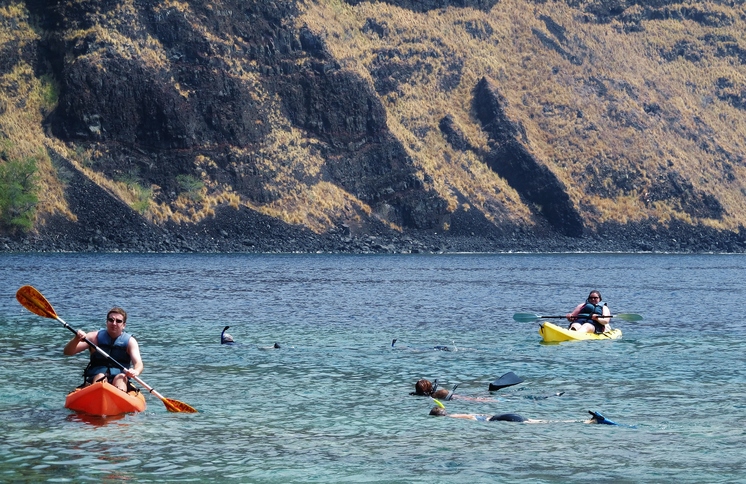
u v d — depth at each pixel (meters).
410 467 23.16
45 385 33.75
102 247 185.62
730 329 58.59
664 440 26.12
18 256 157.88
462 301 82.19
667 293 97.12
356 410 30.16
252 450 24.62
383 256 199.00
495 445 25.45
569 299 86.31
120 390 29.14
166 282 99.62
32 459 23.25
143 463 23.12
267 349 45.56
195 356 42.69
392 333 54.12
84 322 56.56
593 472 22.81
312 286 99.19
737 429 27.53
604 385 35.62
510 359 43.28
